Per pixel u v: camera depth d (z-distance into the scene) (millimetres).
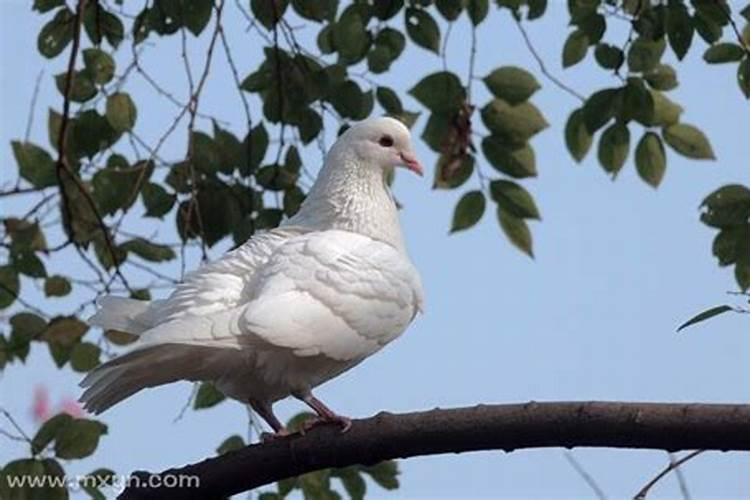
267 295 9844
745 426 8023
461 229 12500
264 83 12664
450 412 8602
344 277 10164
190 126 12266
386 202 11633
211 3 12172
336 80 12578
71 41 12484
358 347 10164
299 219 11609
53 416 10930
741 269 11219
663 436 8156
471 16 12258
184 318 9547
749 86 11828
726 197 11117
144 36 12281
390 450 8812
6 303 12680
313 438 9008
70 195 12602
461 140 12305
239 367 9805
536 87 12312
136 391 9648
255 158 12586
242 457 9133
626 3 12125
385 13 12469
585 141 12375
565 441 8344
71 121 12438
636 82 12078
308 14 12641
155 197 12469
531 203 12391
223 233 12633
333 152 11750
